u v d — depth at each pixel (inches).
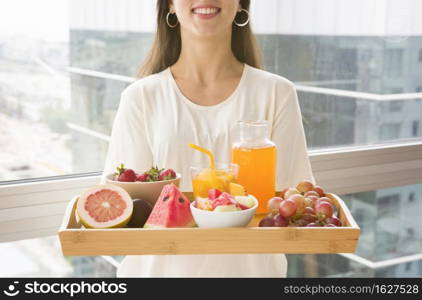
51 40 76.4
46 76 76.6
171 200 44.4
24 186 73.9
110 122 81.8
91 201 44.7
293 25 91.2
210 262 58.0
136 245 42.9
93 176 79.6
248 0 65.7
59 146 78.5
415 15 100.2
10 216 73.5
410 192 102.3
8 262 80.7
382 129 100.1
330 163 93.0
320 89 94.3
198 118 61.3
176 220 44.3
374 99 98.8
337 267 100.4
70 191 76.9
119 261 88.8
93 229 42.8
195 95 62.2
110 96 81.3
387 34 98.3
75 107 78.9
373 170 97.2
